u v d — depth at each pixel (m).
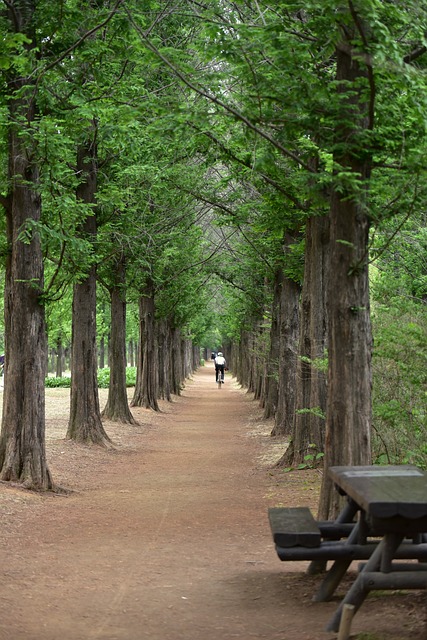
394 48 6.66
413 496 5.27
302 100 7.66
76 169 19.12
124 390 27.84
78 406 20.34
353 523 7.03
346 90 7.80
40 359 13.52
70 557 8.31
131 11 11.71
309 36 8.28
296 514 6.98
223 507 11.84
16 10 12.68
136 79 13.70
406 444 10.94
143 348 35.94
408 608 6.15
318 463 15.76
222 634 5.72
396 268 16.42
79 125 12.88
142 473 16.23
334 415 7.80
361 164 7.74
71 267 14.12
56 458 17.38
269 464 17.34
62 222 12.98
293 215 14.82
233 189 17.42
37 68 11.66
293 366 23.67
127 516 11.05
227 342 96.12
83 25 12.66
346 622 5.35
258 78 7.87
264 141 8.97
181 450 20.94
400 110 7.73
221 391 59.78
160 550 8.73
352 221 7.70
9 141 13.43
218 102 7.63
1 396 33.44
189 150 16.78
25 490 12.82
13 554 8.34
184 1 12.11
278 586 7.11
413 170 7.10
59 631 5.75
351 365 7.73
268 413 31.25
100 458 18.39
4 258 14.34
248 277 29.50
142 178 18.77
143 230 20.66
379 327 10.95
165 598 6.74
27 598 6.63
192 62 11.34
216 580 7.38
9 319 13.77
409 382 10.60
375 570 5.63
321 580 7.30
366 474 6.49
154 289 35.31
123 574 7.59
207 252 32.38
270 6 8.75
